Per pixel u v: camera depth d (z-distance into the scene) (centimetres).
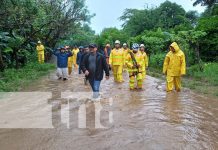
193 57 2077
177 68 1288
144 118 894
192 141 715
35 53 2816
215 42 2234
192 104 1084
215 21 2323
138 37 2911
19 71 1980
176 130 789
